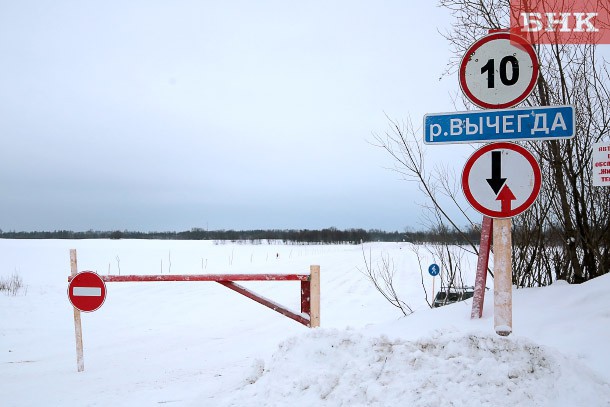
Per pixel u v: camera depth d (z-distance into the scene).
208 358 7.07
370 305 15.64
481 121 3.64
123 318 12.77
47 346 9.18
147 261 38.03
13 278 21.06
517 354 3.31
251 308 14.55
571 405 2.97
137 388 5.24
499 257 3.65
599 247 5.96
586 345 3.75
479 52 3.68
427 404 3.09
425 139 3.75
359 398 3.32
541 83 5.66
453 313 5.24
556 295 4.98
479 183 3.64
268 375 3.94
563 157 5.73
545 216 5.99
